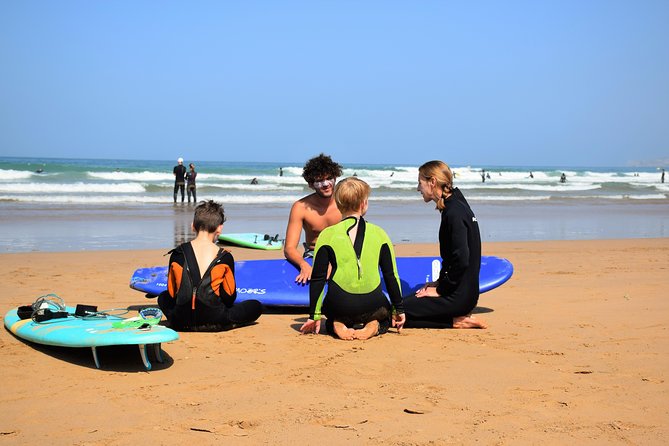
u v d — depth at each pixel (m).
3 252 11.38
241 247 13.09
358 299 5.24
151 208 22.22
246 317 5.66
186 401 3.70
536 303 6.89
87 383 4.02
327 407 3.61
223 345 5.02
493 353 4.79
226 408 3.59
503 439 3.17
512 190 40.06
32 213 19.33
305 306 6.49
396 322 5.45
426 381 4.09
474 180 56.72
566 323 5.87
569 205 27.73
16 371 4.25
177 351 4.82
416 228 16.69
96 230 15.36
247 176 47.41
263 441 3.13
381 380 4.12
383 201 27.83
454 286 5.59
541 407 3.62
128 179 41.53
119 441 3.12
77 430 3.26
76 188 31.80
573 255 11.38
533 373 4.27
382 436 3.20
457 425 3.34
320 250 5.34
